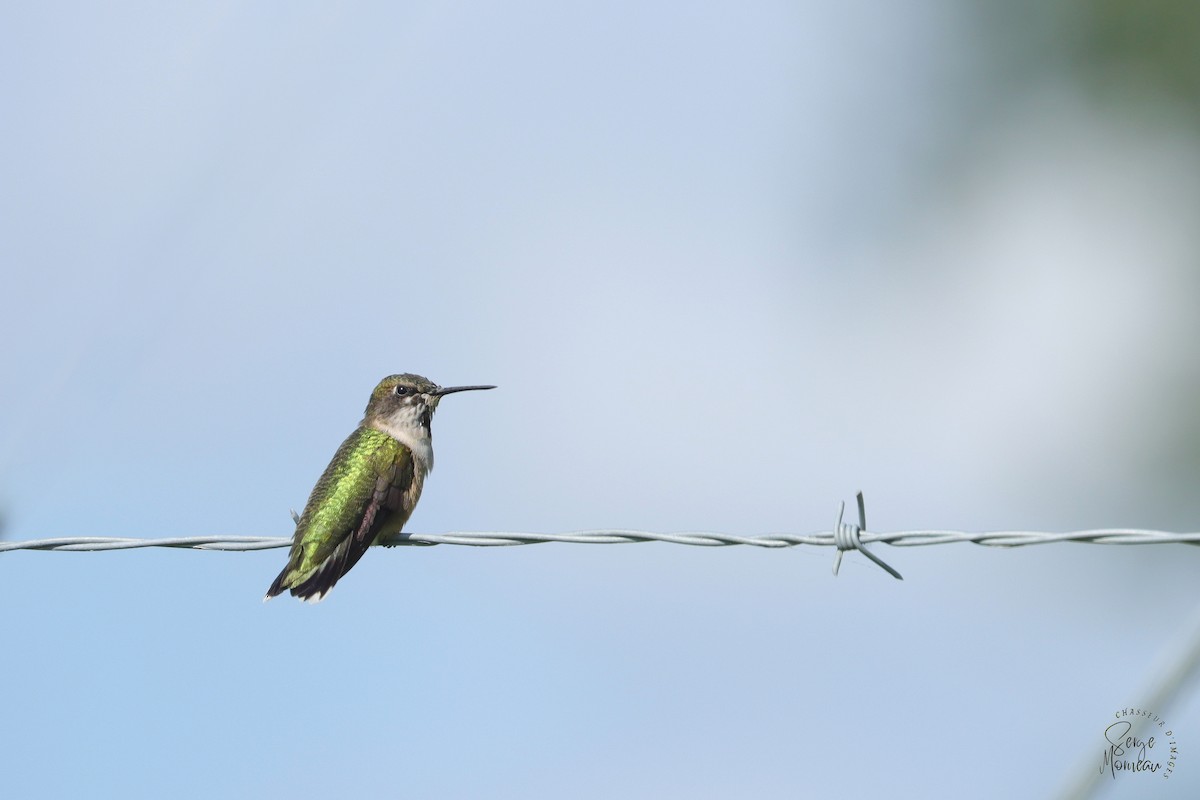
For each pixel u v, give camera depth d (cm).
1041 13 2183
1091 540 603
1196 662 454
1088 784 462
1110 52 2202
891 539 630
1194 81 2173
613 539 674
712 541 655
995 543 616
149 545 702
